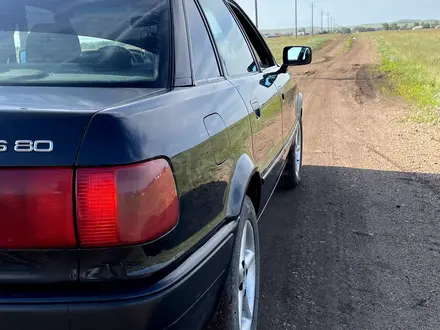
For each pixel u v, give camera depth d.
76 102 1.75
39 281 1.55
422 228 4.41
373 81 19.11
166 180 1.66
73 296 1.54
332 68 26.19
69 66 2.28
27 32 2.45
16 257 1.54
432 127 9.54
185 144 1.81
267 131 3.25
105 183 1.52
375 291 3.35
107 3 2.45
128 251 1.56
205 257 1.88
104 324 1.55
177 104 1.92
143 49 2.25
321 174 6.20
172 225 1.68
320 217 4.69
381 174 6.18
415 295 3.30
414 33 82.38
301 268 3.67
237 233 2.27
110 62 2.26
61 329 1.54
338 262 3.77
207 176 1.97
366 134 9.01
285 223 4.54
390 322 2.99
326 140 8.48
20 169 1.50
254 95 3.02
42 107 1.64
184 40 2.34
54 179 1.50
